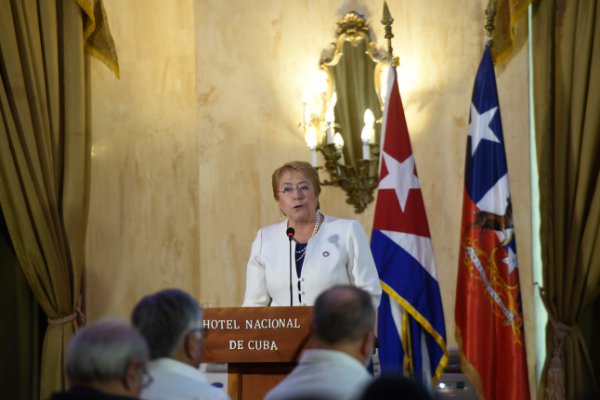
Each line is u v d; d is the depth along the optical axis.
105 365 3.75
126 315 10.59
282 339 5.90
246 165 10.65
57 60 9.89
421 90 10.67
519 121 10.55
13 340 9.73
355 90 10.60
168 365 4.33
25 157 9.51
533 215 10.59
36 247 9.54
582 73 9.98
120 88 10.80
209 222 10.61
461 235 9.51
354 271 6.76
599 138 9.92
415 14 10.74
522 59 10.58
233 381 6.10
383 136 9.41
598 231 9.80
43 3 9.80
